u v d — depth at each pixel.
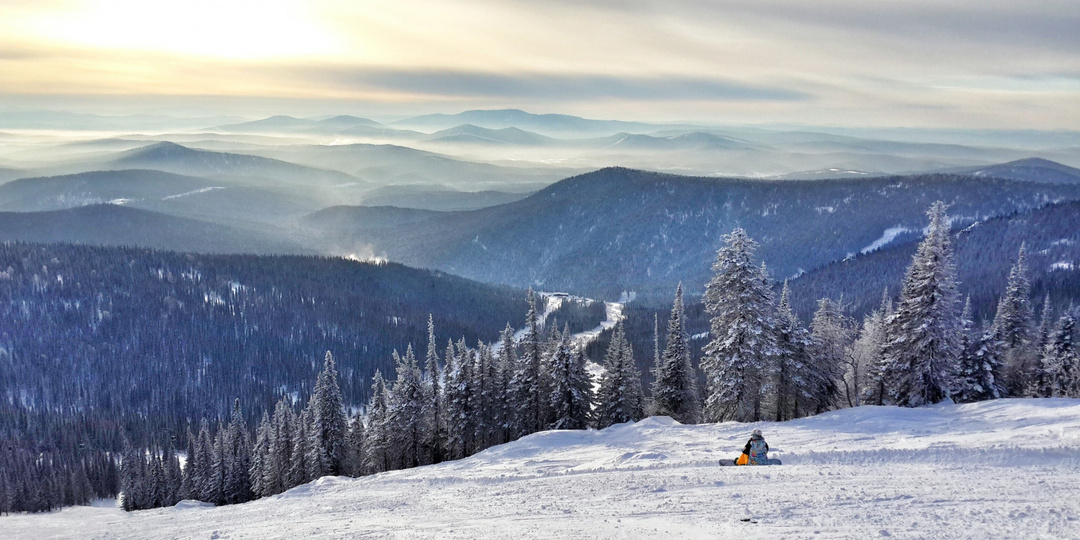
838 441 22.69
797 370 43.53
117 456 133.75
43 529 37.41
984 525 10.27
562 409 51.06
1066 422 20.52
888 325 41.78
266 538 15.61
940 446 17.03
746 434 28.53
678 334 51.31
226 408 167.88
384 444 55.88
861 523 10.95
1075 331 50.00
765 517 11.94
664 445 28.23
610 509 14.30
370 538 13.73
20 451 123.44
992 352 44.47
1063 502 11.21
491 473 23.34
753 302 39.22
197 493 79.50
